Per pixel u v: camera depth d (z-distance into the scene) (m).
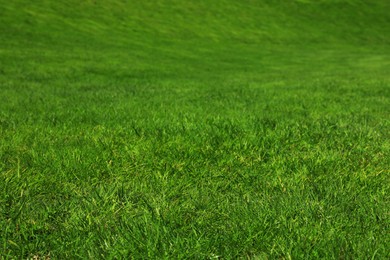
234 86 17.52
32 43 39.34
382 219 3.25
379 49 57.78
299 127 6.73
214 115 8.02
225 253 2.88
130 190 3.98
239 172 4.50
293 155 5.14
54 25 50.47
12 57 29.67
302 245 2.89
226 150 5.34
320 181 4.20
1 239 3.08
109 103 10.22
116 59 33.50
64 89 15.41
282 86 17.00
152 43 49.81
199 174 4.46
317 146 5.57
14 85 16.44
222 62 39.09
